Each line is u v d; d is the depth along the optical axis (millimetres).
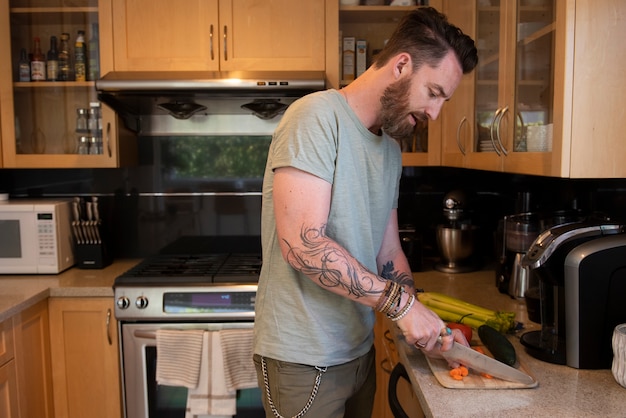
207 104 2500
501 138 1598
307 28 2391
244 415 2152
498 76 1639
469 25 1986
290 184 1138
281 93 2301
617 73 1170
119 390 2189
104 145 2420
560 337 1294
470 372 1221
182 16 2371
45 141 2471
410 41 1157
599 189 1732
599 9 1156
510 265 1949
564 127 1173
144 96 2332
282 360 1270
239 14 2375
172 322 2152
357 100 1241
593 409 1054
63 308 2166
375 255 1354
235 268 2328
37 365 2100
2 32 2398
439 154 2477
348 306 1287
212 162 2711
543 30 1293
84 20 2445
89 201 2695
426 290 2057
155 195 2711
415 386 1216
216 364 2066
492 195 2562
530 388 1149
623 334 1135
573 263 1215
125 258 2715
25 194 2684
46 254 2328
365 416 1509
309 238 1126
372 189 1286
